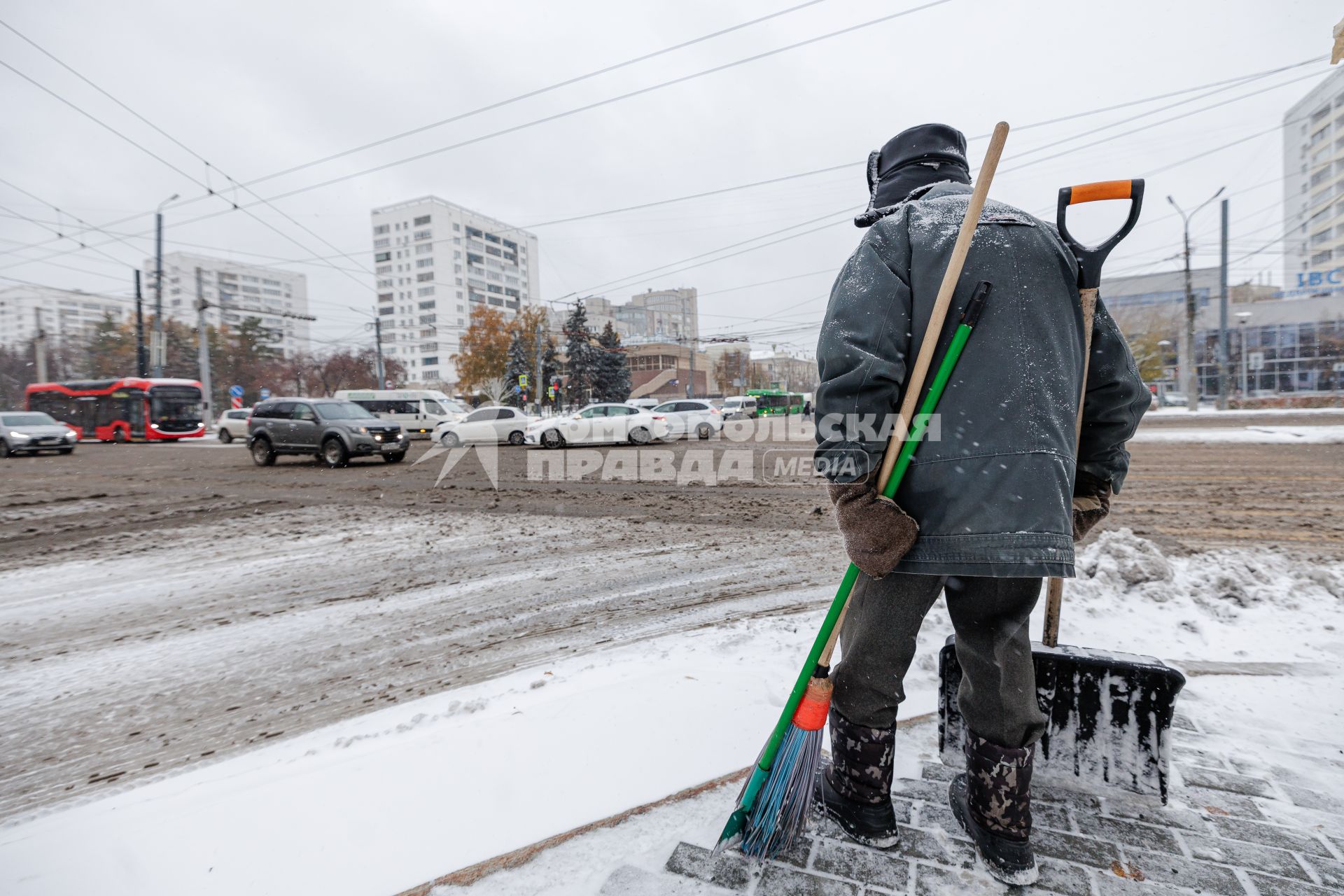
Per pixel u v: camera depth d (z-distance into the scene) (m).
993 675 1.46
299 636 3.98
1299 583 3.56
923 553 1.37
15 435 20.31
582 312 58.53
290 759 2.38
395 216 102.56
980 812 1.49
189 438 28.59
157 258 29.31
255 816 1.82
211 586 5.22
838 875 1.50
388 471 14.18
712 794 1.80
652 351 84.75
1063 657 1.84
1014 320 1.36
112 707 3.09
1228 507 7.31
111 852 1.74
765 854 1.54
